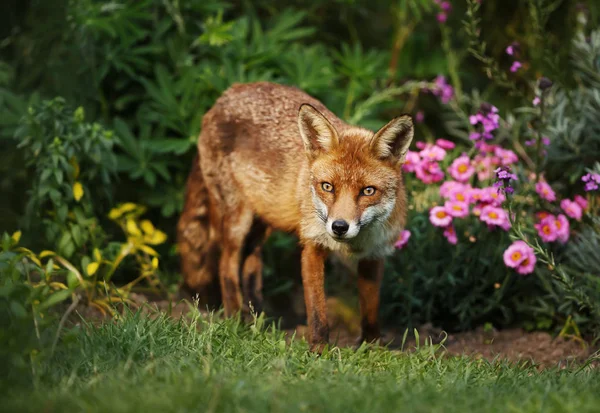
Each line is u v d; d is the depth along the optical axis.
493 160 11.09
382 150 8.30
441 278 10.73
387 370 7.68
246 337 8.64
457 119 15.39
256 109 10.19
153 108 12.40
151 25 12.98
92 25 11.55
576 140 11.13
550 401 6.35
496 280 10.75
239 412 5.68
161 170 11.97
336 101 13.10
